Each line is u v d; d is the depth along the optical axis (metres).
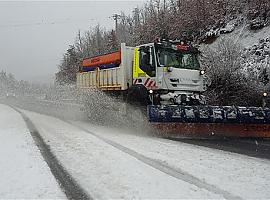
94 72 17.00
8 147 9.07
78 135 11.47
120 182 5.87
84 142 9.91
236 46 18.86
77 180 6.04
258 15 23.14
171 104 12.48
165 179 6.03
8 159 7.63
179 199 5.04
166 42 13.04
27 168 6.84
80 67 19.44
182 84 12.87
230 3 26.55
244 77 17.61
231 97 17.58
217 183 5.86
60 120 17.52
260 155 8.64
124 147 9.05
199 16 27.64
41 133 12.03
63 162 7.37
